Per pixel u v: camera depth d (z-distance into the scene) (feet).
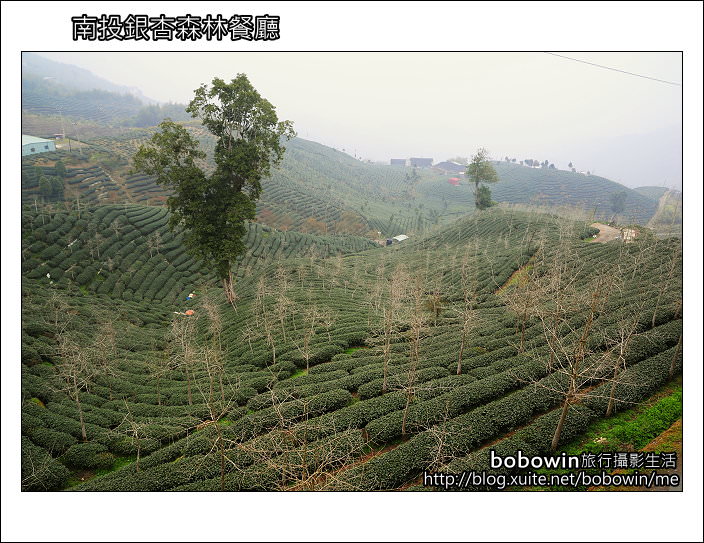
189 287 176.04
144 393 83.15
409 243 290.35
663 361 66.03
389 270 196.75
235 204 113.39
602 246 147.02
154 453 60.23
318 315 101.71
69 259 160.35
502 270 147.33
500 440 57.21
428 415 60.75
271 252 246.06
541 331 87.40
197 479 53.01
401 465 50.90
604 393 60.44
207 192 114.62
